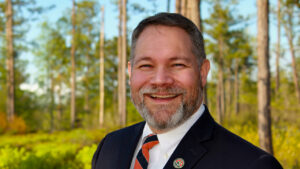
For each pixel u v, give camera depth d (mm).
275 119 10422
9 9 18875
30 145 8898
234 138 1061
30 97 28078
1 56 23734
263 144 5355
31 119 26828
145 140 1179
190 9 4566
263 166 925
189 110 1078
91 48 30297
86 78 31812
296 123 9617
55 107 32812
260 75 5500
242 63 34125
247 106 15180
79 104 34844
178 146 1079
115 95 34281
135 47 1169
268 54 5516
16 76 29031
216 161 999
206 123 1124
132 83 1182
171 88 1067
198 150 1042
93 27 27672
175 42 1082
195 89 1101
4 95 24281
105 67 34094
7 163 4359
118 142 1379
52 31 28188
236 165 963
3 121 16719
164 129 1090
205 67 1204
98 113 27188
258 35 5609
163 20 1097
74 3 24359
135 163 1141
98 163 1400
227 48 28828
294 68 21016
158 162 1115
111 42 29953
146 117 1110
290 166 4516
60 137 11945
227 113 13875
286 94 13492
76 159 5125
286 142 6129
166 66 1084
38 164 4559
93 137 9055
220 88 26828
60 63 31609
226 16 24500
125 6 15562
